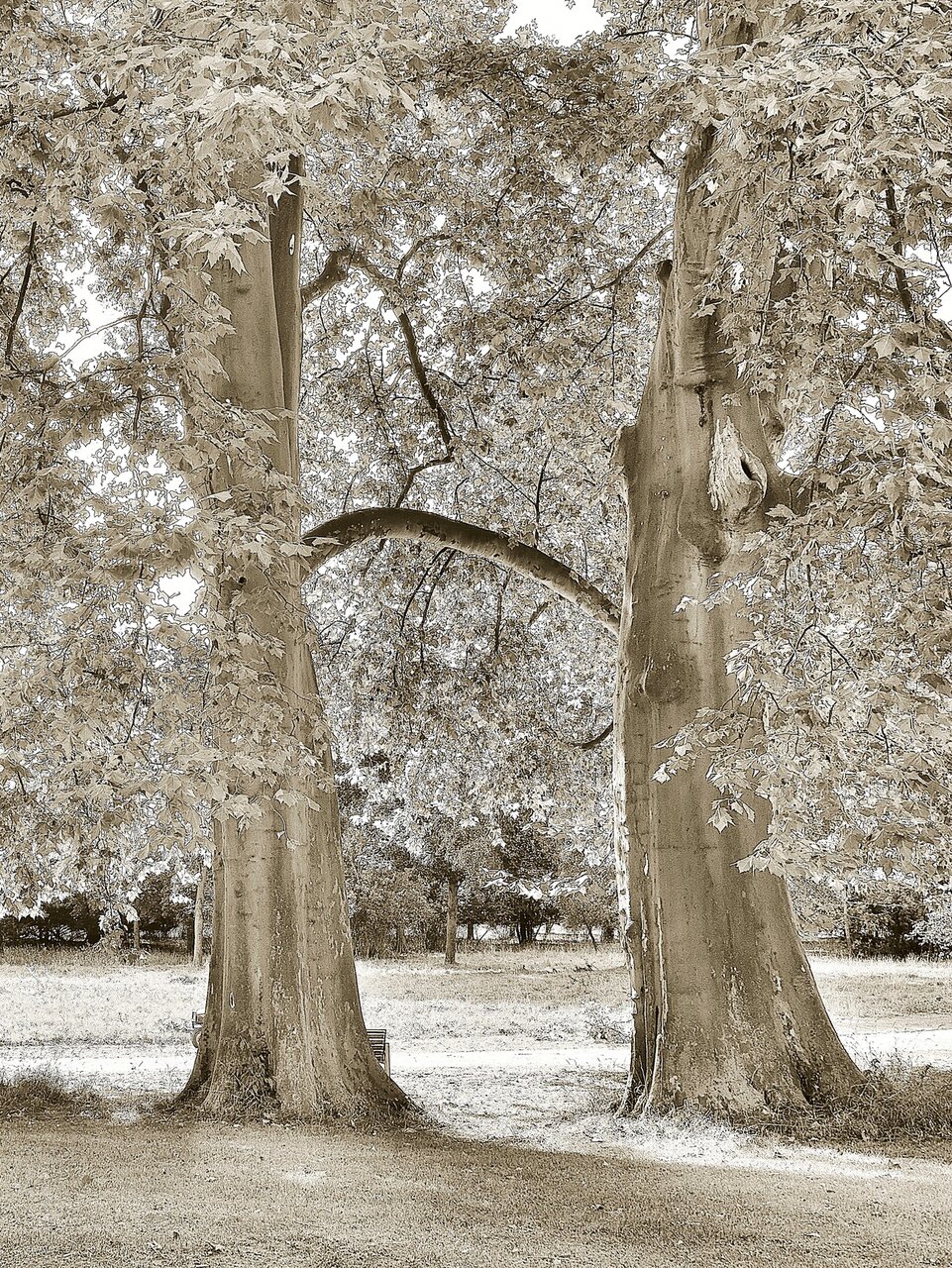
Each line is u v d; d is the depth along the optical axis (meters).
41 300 9.55
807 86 6.52
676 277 11.55
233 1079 10.99
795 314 7.28
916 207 6.77
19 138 6.81
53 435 6.86
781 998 11.01
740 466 10.40
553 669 20.50
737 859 11.19
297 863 11.40
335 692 19.23
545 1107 12.23
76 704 6.54
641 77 12.29
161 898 46.16
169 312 7.07
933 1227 7.31
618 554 18.64
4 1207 7.48
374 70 5.76
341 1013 11.44
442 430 17.33
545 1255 6.67
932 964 36.31
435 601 19.22
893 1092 10.80
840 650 6.84
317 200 8.20
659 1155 9.54
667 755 11.43
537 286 14.98
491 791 20.42
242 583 7.94
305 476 18.77
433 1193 8.11
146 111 6.55
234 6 5.75
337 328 18.02
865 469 6.39
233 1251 6.63
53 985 30.89
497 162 14.11
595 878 41.78
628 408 15.80
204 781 6.30
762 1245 6.92
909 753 6.04
